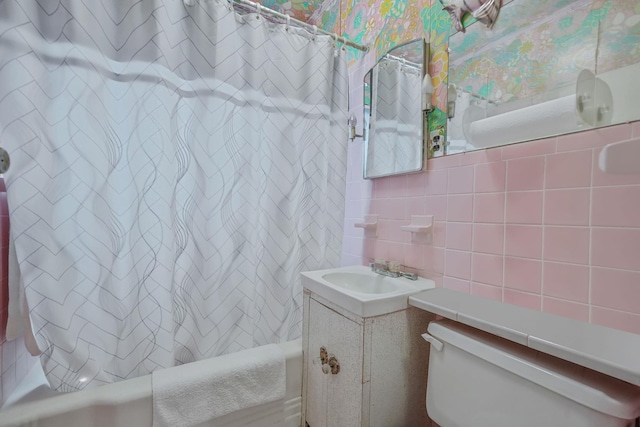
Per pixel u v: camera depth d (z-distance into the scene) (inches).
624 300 27.6
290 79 55.3
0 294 37.9
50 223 37.8
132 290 43.4
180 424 40.9
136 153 43.0
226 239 49.7
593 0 29.7
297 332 58.5
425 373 42.3
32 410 36.3
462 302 36.1
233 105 49.8
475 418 29.9
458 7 40.6
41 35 37.3
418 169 47.7
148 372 44.0
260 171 53.1
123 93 42.9
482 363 29.7
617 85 28.1
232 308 50.6
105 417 38.7
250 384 46.5
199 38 47.4
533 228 34.2
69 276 39.2
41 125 36.9
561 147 31.9
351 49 66.7
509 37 36.4
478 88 39.7
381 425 38.8
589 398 22.0
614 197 28.3
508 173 36.6
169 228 44.3
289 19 55.1
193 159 47.9
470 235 40.9
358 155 64.1
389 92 54.5
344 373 40.4
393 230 54.2
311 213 58.8
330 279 52.9
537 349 25.5
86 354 40.2
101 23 40.7
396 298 39.2
